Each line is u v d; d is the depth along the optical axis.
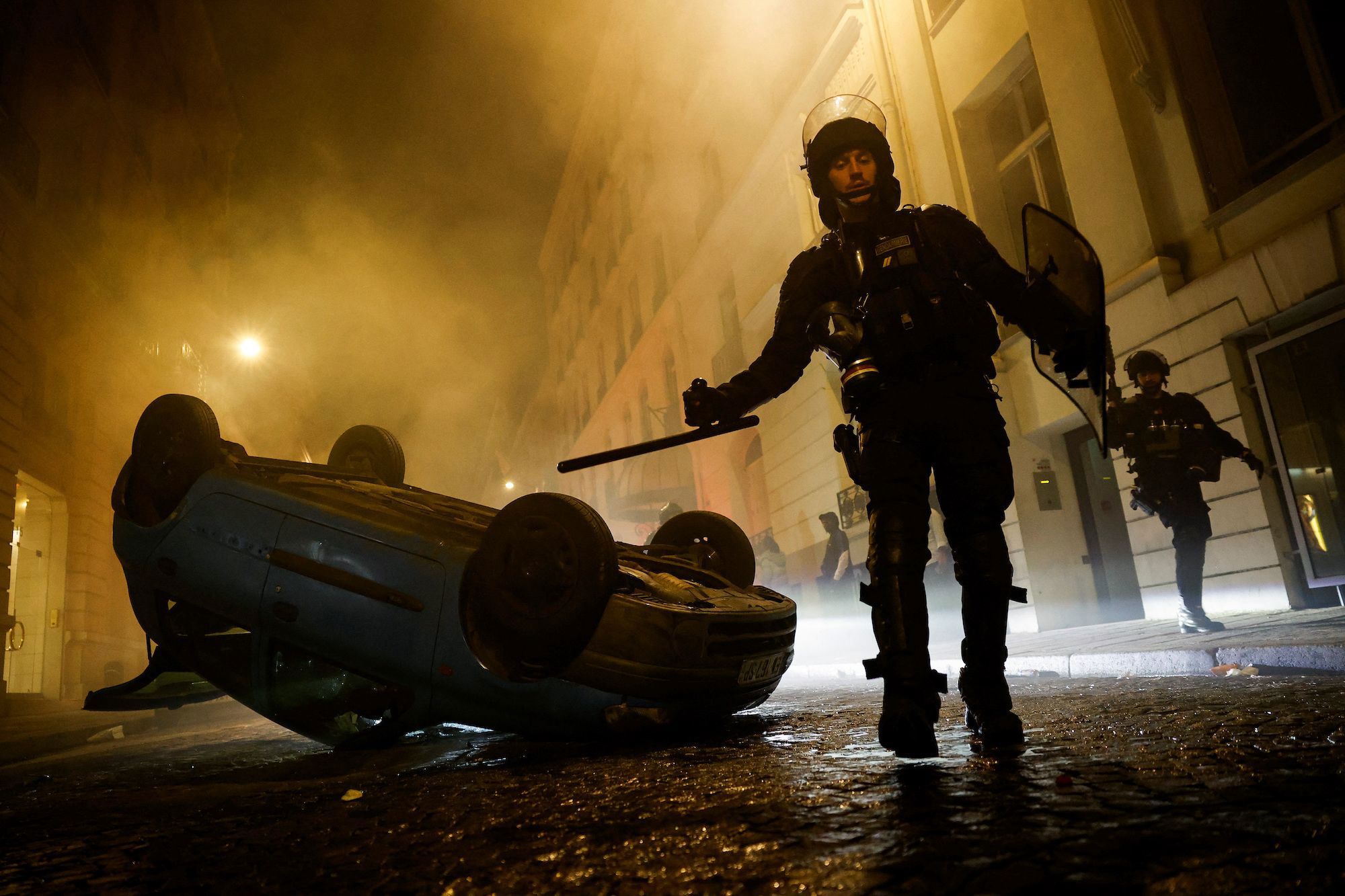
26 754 5.80
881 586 1.98
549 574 3.12
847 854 1.33
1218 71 7.76
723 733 3.36
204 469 3.94
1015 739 2.07
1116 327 8.59
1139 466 5.68
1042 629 9.27
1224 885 1.06
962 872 1.19
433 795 2.38
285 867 1.66
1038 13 9.40
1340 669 3.60
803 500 14.75
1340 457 6.64
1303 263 6.86
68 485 15.77
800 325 2.28
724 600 3.59
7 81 13.19
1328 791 1.44
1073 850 1.24
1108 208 8.66
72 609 15.62
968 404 2.07
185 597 3.82
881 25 12.10
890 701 1.90
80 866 1.83
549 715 3.22
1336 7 6.82
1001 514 2.12
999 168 10.70
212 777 3.52
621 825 1.73
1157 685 3.71
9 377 12.93
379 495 4.00
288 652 3.72
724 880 1.28
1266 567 7.20
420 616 3.36
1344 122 6.77
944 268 2.13
